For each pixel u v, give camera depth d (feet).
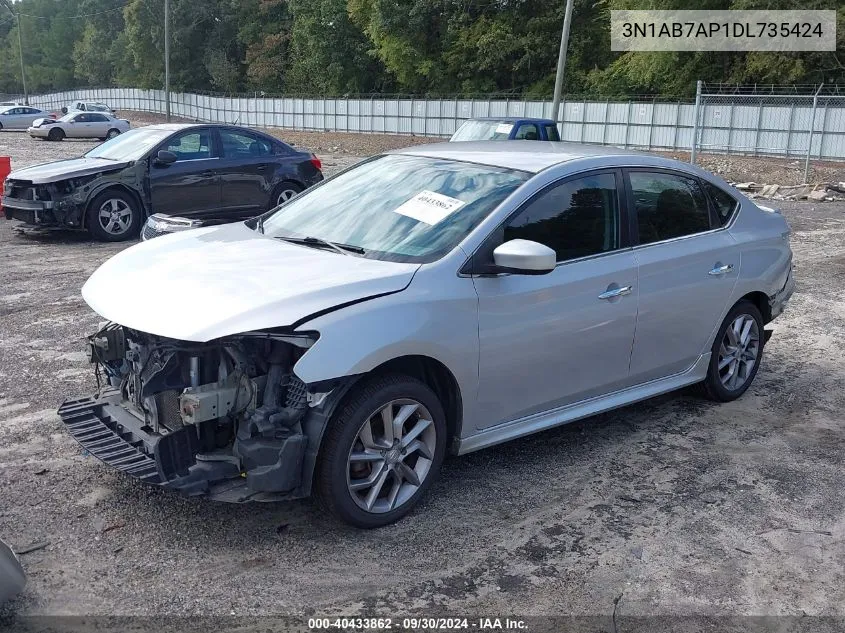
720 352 18.26
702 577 11.71
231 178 39.04
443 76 178.19
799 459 15.90
